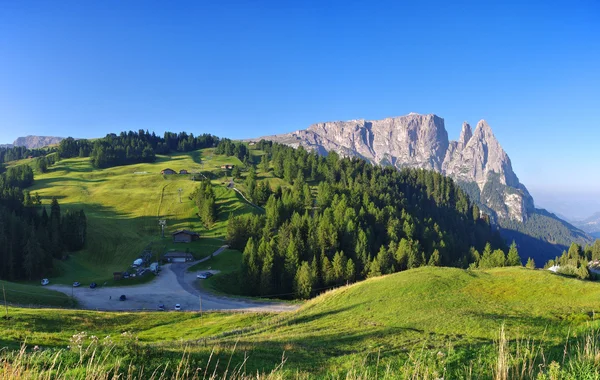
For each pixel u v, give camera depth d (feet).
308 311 159.74
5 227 332.39
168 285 293.64
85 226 405.39
